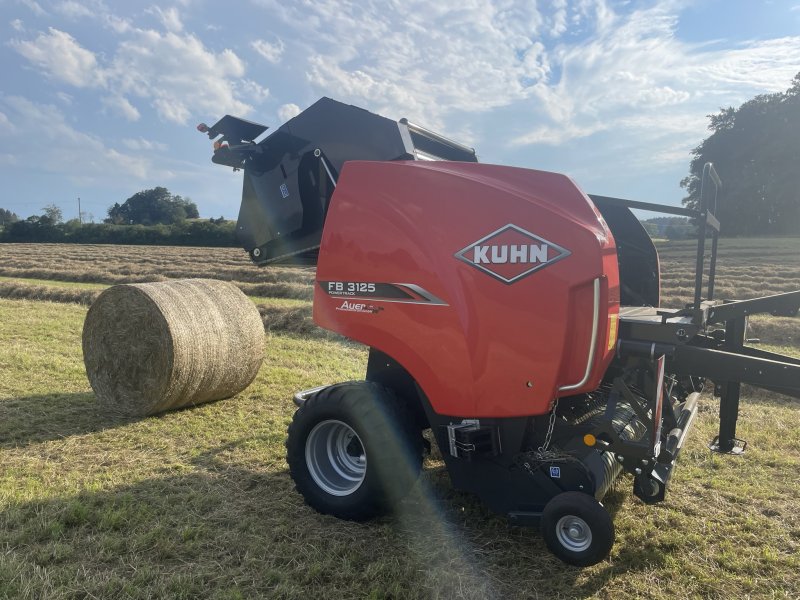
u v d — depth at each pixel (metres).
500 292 3.09
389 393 3.55
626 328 3.31
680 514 3.74
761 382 3.09
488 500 3.34
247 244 4.61
